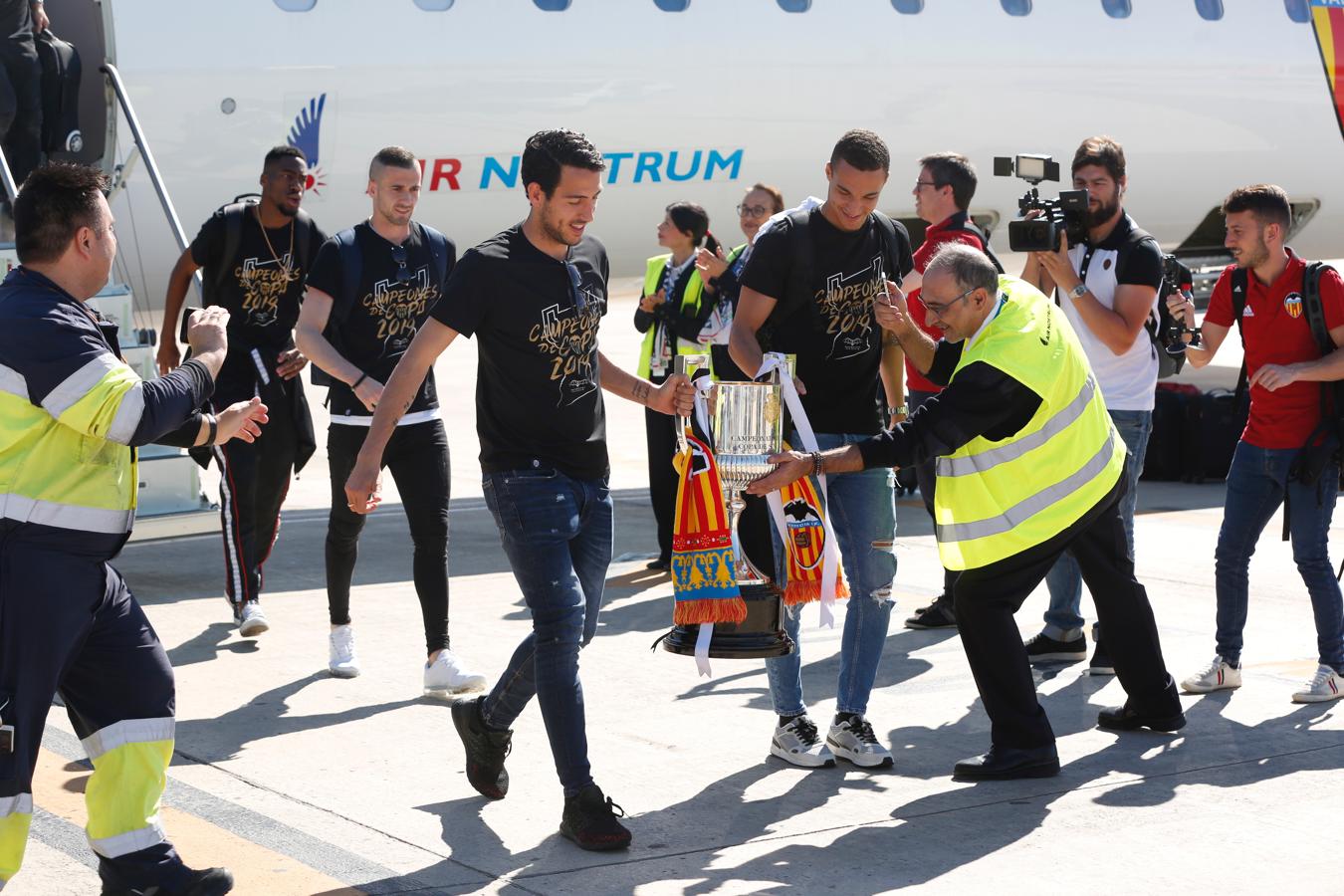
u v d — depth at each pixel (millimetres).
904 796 3973
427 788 4043
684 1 10586
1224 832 3676
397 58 9672
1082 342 5273
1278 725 4633
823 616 3902
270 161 5809
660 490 7000
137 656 3037
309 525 8547
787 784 4082
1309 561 4891
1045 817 3793
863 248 4227
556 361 3598
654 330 7027
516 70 10031
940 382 4371
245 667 5383
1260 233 4793
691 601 3764
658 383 7020
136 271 9305
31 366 2822
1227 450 10406
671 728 4617
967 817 3795
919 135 11500
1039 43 11844
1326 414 4805
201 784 4070
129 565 7336
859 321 4258
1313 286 4750
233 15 9258
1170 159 12602
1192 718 4719
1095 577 4422
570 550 3760
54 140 8203
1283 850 3551
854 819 3787
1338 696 4883
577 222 3549
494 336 3568
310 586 6859
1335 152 13289
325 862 3473
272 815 3811
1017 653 4105
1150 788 4023
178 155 9195
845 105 11164
